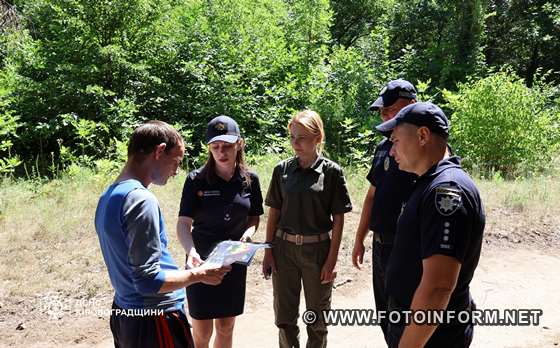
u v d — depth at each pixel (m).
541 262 5.91
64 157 9.39
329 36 14.91
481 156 10.24
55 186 7.70
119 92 10.70
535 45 20.64
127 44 10.92
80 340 4.18
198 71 11.12
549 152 10.33
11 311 4.45
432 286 2.08
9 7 11.40
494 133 10.04
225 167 3.39
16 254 5.35
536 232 6.70
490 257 6.02
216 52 11.91
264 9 14.47
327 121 11.20
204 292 3.29
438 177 2.20
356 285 5.36
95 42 10.50
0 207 6.57
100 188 7.54
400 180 3.29
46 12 10.64
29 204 6.83
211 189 3.39
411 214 2.30
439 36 19.09
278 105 11.51
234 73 11.78
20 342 4.10
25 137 9.87
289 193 3.48
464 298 2.30
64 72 10.20
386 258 3.39
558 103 12.20
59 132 10.15
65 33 10.37
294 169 3.51
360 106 11.99
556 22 18.80
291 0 16.16
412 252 2.31
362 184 7.99
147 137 2.37
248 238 3.44
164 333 2.36
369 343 4.29
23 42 11.10
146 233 2.20
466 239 2.09
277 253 3.61
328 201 3.49
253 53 12.61
